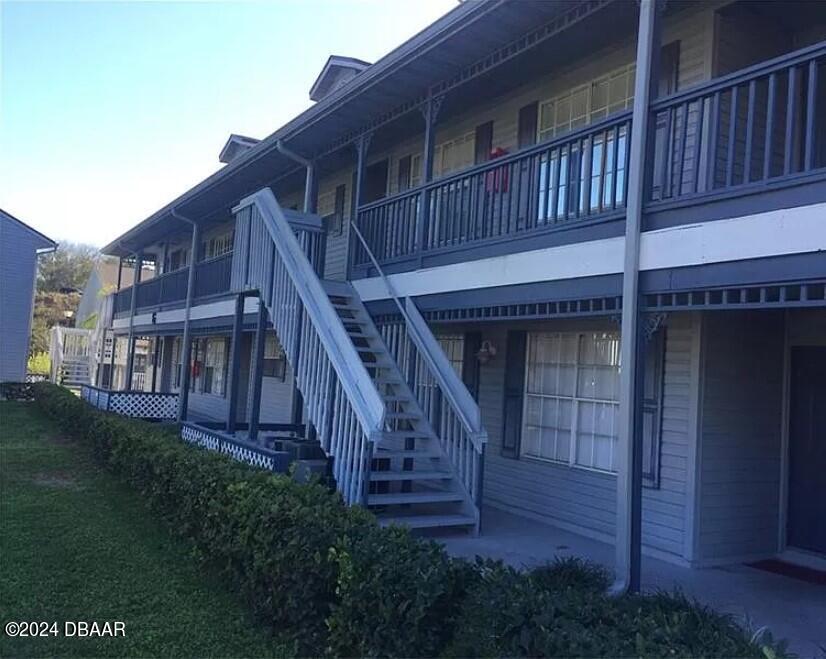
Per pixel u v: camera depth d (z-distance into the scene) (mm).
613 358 7969
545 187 6863
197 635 4707
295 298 8516
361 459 6723
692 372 6875
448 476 7691
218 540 5652
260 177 13523
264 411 17297
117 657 4352
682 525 6844
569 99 8789
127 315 23422
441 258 8211
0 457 11523
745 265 4762
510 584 3596
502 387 9523
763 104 7082
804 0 6750
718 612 4973
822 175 4324
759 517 7141
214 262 15094
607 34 7738
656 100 5535
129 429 9992
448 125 11047
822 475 7020
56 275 63438
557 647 2928
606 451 7930
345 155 12594
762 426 7211
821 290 4648
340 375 7059
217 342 21031
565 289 6348
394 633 3691
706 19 7051
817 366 7160
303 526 4582
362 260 10133
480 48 7625
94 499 8586
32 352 49406
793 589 6098
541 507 8594
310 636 4363
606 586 5234
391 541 4184
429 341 8297
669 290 5262
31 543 6594
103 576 5801
